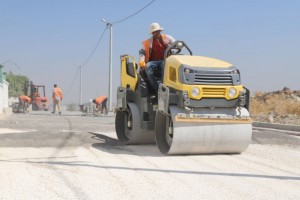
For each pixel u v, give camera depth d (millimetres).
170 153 8203
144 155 8352
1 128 13547
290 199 5031
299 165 7418
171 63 8438
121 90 10406
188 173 6484
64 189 5359
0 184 5531
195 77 7996
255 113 29328
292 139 10781
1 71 25062
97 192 5246
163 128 8617
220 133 8125
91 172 6449
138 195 5137
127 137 10422
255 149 9391
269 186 5688
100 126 15375
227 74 8188
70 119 20438
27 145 9297
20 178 5898
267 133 11273
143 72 9648
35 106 40844
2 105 25234
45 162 7266
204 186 5625
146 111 9500
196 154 8445
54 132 10414
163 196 5105
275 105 30406
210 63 8398
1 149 8766
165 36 9703
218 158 8031
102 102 27578
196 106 7996
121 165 7117
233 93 8141
